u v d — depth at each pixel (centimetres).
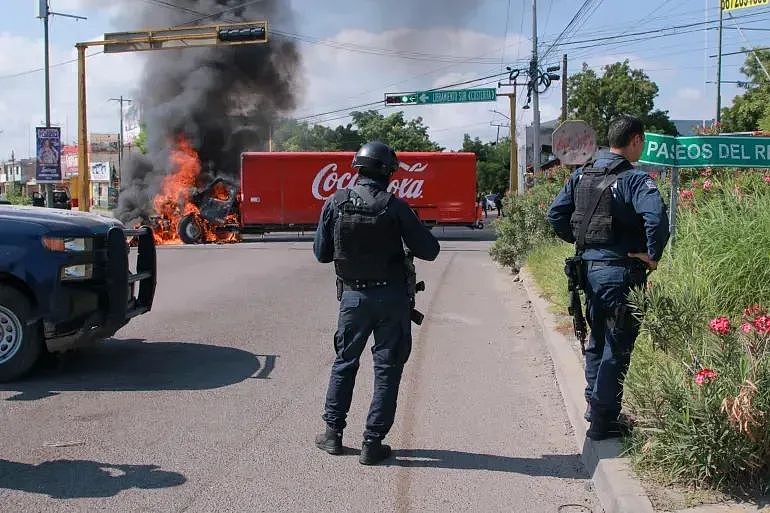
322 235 486
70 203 3894
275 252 2166
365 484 449
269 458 490
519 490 440
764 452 375
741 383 370
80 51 2305
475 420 571
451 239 2878
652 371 462
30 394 632
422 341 863
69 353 780
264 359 761
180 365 735
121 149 6362
